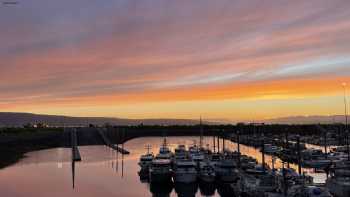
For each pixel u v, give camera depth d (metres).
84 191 66.25
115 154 135.25
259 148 147.75
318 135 182.50
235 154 93.75
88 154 135.62
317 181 67.62
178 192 65.00
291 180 59.47
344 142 145.62
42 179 81.12
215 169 68.62
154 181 68.25
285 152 105.88
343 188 51.78
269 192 51.34
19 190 68.25
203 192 64.88
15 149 149.25
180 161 70.69
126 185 71.88
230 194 62.69
